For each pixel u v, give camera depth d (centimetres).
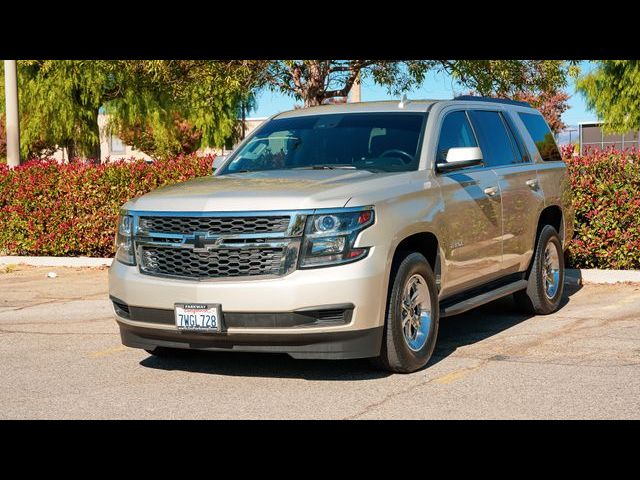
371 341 619
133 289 652
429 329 678
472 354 730
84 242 1409
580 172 1140
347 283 604
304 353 612
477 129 819
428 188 692
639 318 880
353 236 611
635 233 1121
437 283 706
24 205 1426
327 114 798
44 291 1141
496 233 797
